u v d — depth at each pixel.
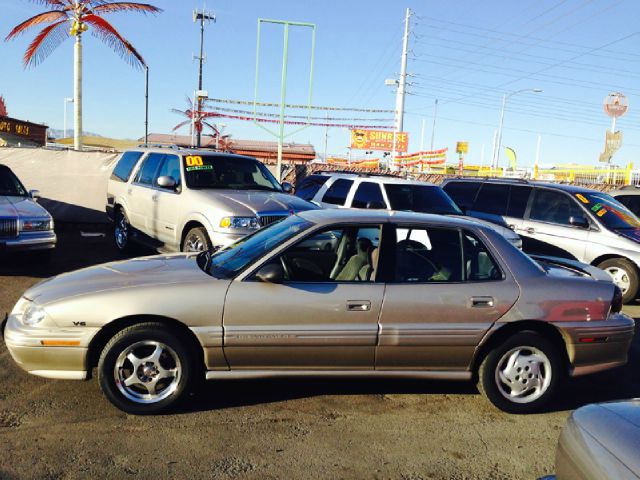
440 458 3.68
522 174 29.89
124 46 18.19
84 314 3.88
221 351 4.00
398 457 3.66
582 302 4.35
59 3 17.47
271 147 56.00
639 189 11.53
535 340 4.29
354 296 4.10
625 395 4.93
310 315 4.05
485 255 4.39
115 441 3.64
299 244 4.27
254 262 4.14
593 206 9.07
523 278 4.34
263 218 7.69
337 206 9.80
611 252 8.55
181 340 3.97
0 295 6.85
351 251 4.37
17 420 3.85
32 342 3.89
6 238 7.61
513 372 4.32
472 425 4.18
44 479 3.18
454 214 9.11
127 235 9.93
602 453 2.30
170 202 8.52
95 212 13.20
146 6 17.86
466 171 36.38
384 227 4.38
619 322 4.45
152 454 3.51
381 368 4.24
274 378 4.14
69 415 3.96
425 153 32.47
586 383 5.19
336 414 4.23
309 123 18.83
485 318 4.22
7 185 8.65
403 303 4.14
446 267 4.32
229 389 4.58
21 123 28.45
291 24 17.75
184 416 4.05
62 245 10.84
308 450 3.67
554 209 9.40
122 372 3.95
